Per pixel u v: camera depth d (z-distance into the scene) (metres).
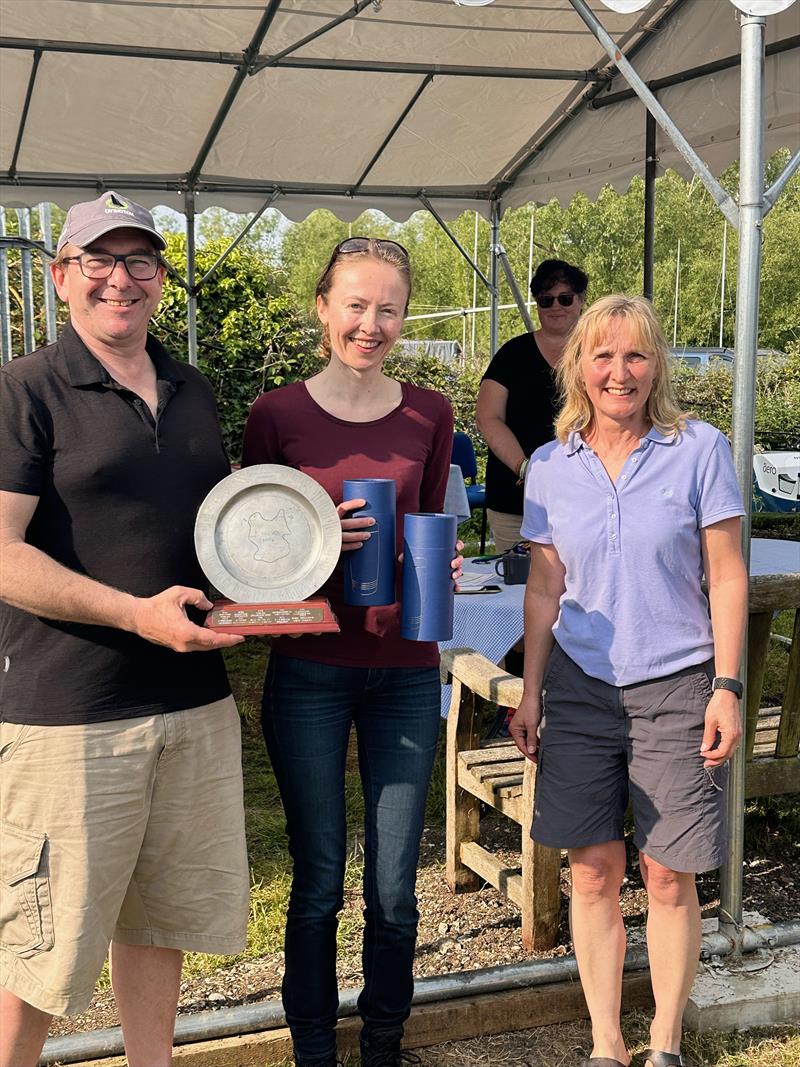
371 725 2.38
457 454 8.90
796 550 4.74
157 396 2.05
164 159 7.41
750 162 2.74
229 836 2.16
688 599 2.37
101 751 1.96
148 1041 2.20
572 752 2.41
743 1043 2.65
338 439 2.33
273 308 13.07
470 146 7.41
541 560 2.57
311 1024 2.39
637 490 2.35
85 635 1.95
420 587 2.23
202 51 5.64
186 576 2.07
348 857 3.70
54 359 1.96
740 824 2.90
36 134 6.77
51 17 5.16
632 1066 2.56
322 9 5.18
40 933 1.97
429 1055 2.62
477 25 5.47
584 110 6.75
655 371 2.34
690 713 2.32
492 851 3.80
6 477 1.88
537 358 4.44
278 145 7.18
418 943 3.14
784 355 17.48
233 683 6.08
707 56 5.64
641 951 2.87
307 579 2.07
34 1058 2.08
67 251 1.97
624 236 29.91
